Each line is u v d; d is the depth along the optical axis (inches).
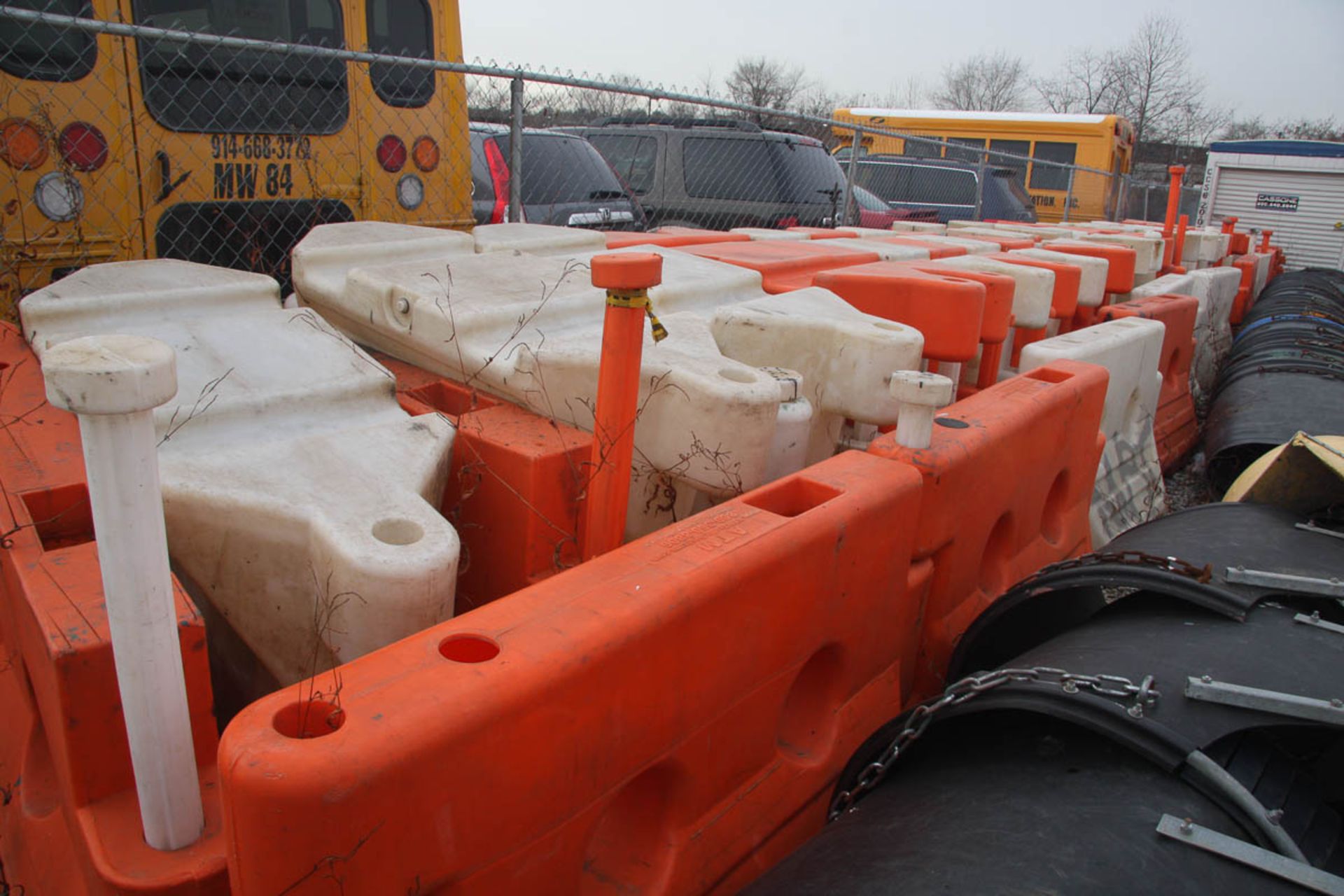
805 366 129.8
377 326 120.2
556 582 71.2
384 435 94.3
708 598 73.3
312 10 222.7
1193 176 1314.0
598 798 68.1
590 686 64.1
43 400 98.0
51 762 80.6
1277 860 65.7
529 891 64.6
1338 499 119.3
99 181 190.7
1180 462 289.1
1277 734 86.9
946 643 116.8
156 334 104.0
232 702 89.6
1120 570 97.8
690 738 76.3
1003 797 74.8
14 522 75.1
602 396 78.7
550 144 352.5
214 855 59.7
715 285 148.6
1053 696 76.7
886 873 69.0
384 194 246.5
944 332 146.1
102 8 186.2
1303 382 249.1
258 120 215.6
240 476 82.7
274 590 81.3
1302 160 762.2
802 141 441.4
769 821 88.4
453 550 75.5
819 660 97.2
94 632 63.2
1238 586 96.1
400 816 54.1
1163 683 80.4
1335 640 89.4
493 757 58.4
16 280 179.2
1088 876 64.6
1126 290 266.8
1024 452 127.3
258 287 116.1
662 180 434.9
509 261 133.4
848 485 94.9
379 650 61.7
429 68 210.5
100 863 59.0
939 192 657.6
